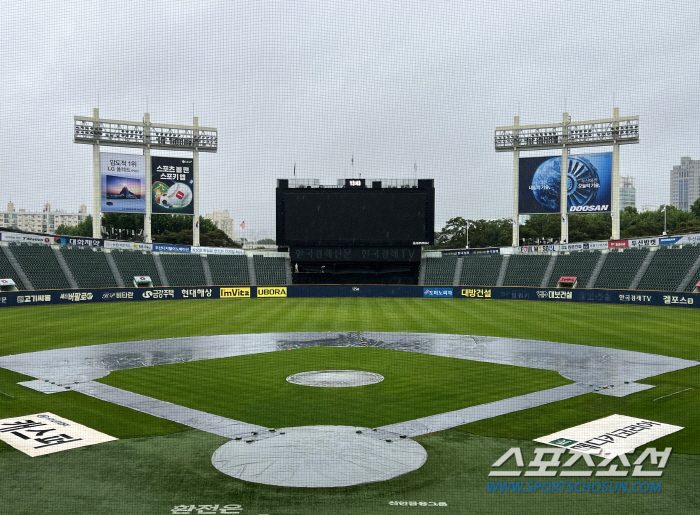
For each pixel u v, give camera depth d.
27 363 32.66
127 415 22.31
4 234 71.50
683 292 66.00
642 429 20.55
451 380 28.39
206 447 18.69
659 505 14.62
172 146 88.56
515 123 89.44
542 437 19.69
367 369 31.06
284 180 84.81
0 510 14.30
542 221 136.88
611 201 83.75
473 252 93.50
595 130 84.12
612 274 79.38
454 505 14.60
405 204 83.25
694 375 29.61
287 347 38.25
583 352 36.38
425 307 66.88
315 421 21.52
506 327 48.75
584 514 14.15
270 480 16.06
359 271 89.69
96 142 84.12
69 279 75.75
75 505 14.58
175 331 46.03
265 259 94.31
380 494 15.19
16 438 19.61
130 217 132.00
